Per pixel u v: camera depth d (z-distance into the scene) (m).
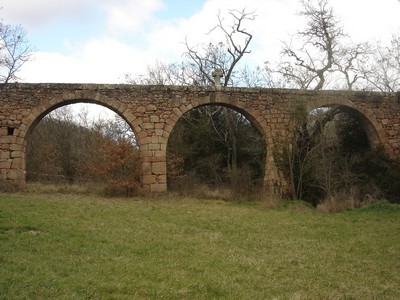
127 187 16.78
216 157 23.38
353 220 12.82
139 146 17.55
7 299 5.05
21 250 7.49
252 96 18.48
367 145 20.28
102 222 10.71
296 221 12.52
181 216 12.52
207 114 24.36
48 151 27.41
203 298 5.71
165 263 7.35
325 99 18.77
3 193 15.57
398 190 17.97
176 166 21.88
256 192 18.05
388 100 19.58
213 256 8.02
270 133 18.34
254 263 7.64
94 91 17.50
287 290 6.34
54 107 17.53
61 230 9.33
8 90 17.20
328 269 7.53
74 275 6.25
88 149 28.27
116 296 5.53
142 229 10.30
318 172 17.52
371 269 7.64
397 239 10.10
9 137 16.95
